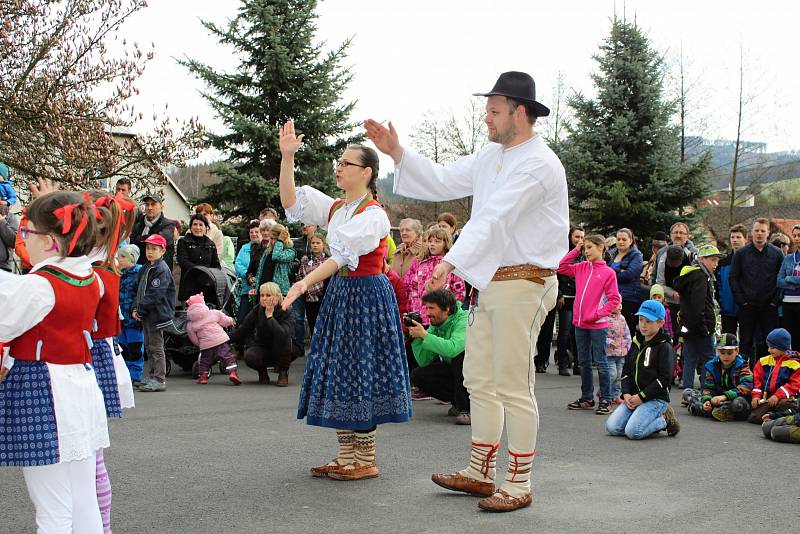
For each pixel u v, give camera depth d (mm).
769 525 3826
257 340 8484
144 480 4453
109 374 3375
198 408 6871
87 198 3057
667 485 4613
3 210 7340
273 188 17375
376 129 4312
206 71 17719
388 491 4324
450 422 6625
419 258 8539
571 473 4891
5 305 2756
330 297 4531
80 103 11000
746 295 9547
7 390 2850
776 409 6953
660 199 18625
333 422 4402
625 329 7844
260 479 4520
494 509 3949
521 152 4035
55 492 2875
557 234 4035
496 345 4051
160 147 11336
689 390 7727
